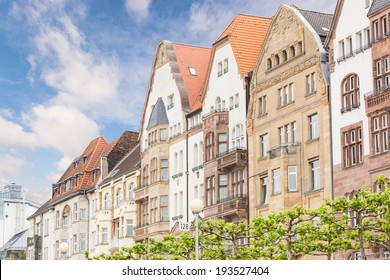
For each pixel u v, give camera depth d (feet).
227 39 219.82
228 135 216.74
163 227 247.29
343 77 174.70
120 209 282.77
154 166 254.68
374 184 162.61
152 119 256.73
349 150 171.32
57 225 345.72
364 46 169.17
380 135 162.30
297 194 184.85
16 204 465.88
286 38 194.59
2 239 458.50
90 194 317.83
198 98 244.22
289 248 137.08
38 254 362.12
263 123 201.36
